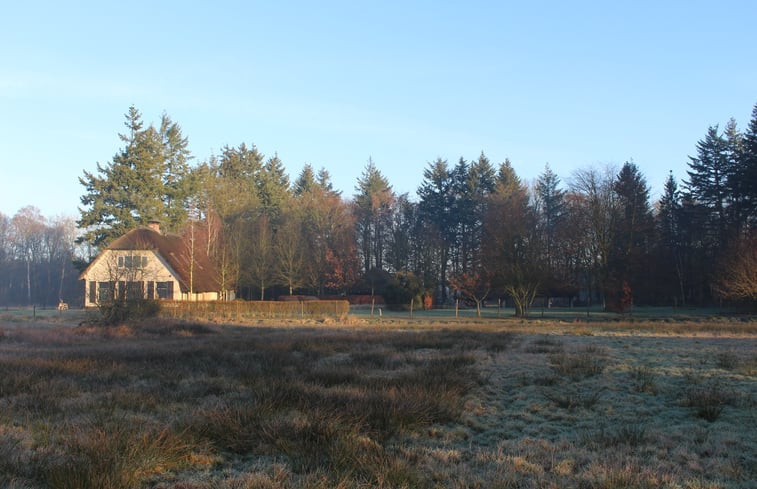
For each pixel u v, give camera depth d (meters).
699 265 56.94
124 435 6.82
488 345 19.62
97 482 5.42
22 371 12.55
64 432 7.43
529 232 48.47
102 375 12.40
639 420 8.77
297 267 61.19
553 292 61.88
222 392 10.68
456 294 64.50
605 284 51.84
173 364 14.44
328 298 61.84
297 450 6.70
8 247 90.88
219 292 58.69
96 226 61.56
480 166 75.56
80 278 52.22
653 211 63.91
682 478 6.01
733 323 33.34
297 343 19.72
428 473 6.16
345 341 20.89
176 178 69.50
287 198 78.25
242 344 19.70
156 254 52.66
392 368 13.88
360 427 7.66
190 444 6.88
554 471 6.31
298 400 9.15
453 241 74.69
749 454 6.93
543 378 12.15
